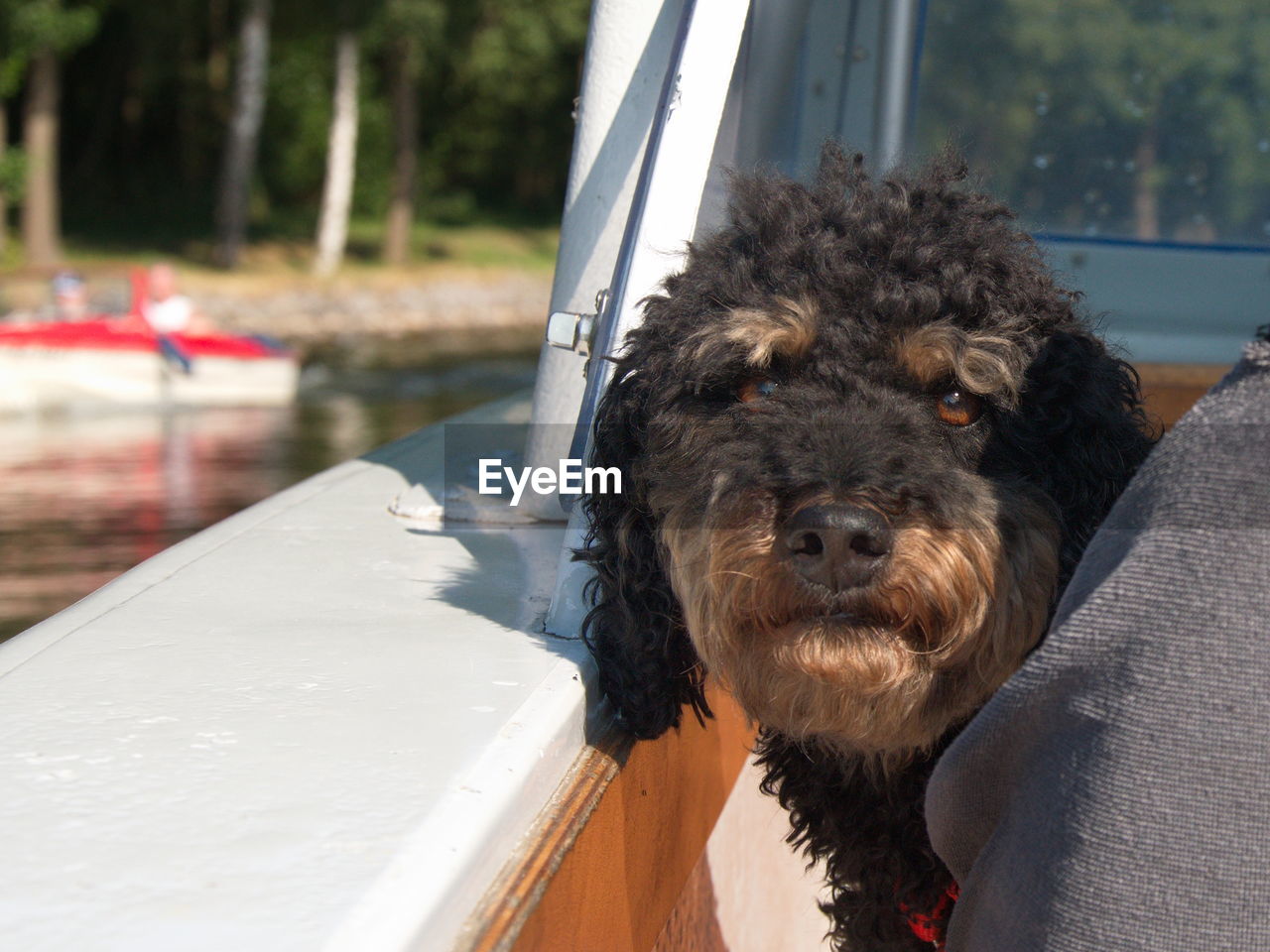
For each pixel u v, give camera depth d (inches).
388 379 208.8
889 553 31.3
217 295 344.5
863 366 33.5
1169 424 49.7
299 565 37.4
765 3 44.1
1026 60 54.1
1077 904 26.8
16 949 25.0
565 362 40.1
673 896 34.7
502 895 27.1
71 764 28.3
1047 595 32.6
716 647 32.3
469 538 39.6
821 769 36.1
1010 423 33.5
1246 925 26.4
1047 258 37.3
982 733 27.8
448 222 562.6
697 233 38.2
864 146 51.8
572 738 30.8
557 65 553.6
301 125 486.0
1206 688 26.3
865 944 36.2
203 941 25.1
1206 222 55.6
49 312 174.6
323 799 27.5
